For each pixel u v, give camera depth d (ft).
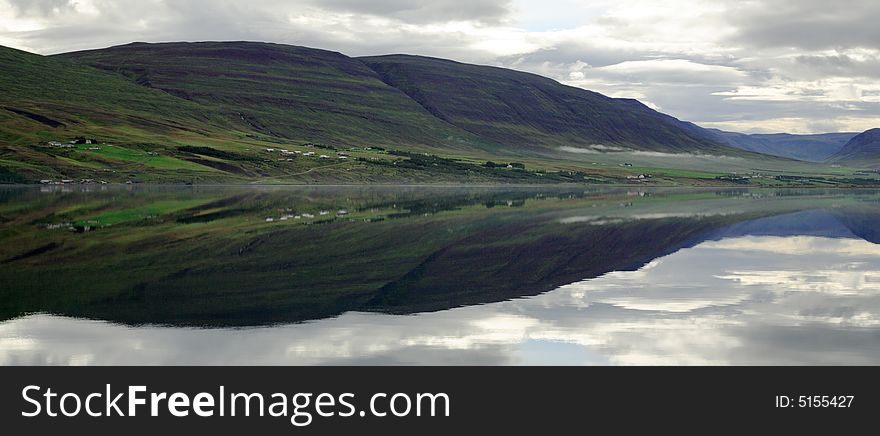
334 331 87.56
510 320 93.61
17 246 171.32
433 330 88.28
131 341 82.69
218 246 173.99
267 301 105.70
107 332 86.69
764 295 112.16
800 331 88.38
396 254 161.89
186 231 209.77
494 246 179.11
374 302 105.40
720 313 98.32
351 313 97.76
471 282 123.85
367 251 167.22
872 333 87.61
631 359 76.89
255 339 83.71
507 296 110.52
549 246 180.14
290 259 152.15
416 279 126.82
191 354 78.02
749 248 178.60
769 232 224.53
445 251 168.14
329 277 128.57
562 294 112.37
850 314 98.22
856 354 78.79
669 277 130.00
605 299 108.37
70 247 169.99
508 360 76.43
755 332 87.86
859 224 260.62
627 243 188.44
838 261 154.30
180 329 88.28
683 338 84.99
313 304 103.71
